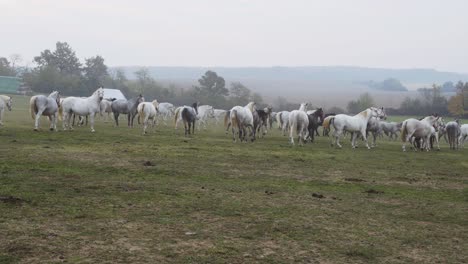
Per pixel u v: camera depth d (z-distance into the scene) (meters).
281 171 16.25
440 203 12.16
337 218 9.81
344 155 22.61
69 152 17.30
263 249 7.46
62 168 13.73
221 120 70.69
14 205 9.12
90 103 27.05
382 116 29.16
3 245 6.88
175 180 13.16
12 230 7.59
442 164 21.47
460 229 9.49
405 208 11.31
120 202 10.02
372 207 11.19
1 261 6.25
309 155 21.64
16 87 115.06
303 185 13.70
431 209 11.34
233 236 8.07
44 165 13.99
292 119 26.56
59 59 163.38
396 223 9.71
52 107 25.53
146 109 28.91
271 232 8.45
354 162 20.05
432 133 28.34
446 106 103.50
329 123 27.41
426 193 13.62
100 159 16.11
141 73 147.12
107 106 43.78
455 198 13.05
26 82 124.69
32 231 7.62
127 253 6.88
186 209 9.79
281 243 7.83
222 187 12.50
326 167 17.94
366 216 10.19
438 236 8.86
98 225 8.22
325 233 8.59
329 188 13.48
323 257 7.25
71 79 126.50
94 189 11.16
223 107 116.25
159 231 8.10
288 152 22.39
